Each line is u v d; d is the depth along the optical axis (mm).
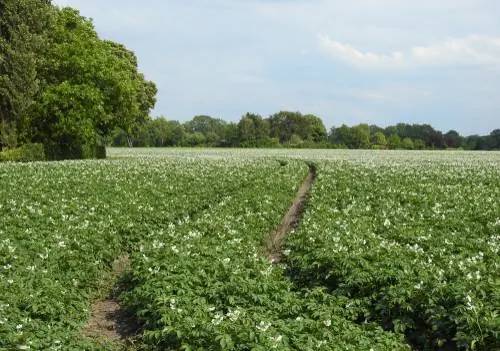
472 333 9570
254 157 64500
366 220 19547
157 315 10758
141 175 34781
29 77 48812
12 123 49406
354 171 39562
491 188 29594
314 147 134875
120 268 16281
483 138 146750
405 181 32281
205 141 154625
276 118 171750
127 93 58500
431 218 19469
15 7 48250
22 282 11680
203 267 13070
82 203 22859
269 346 8414
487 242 15453
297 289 13617
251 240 17828
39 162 44750
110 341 10719
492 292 10477
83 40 57250
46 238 15695
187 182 31812
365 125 170750
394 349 9266
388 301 11336
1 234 16062
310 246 15195
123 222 19406
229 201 24938
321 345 8555
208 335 9148
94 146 61406
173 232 16844
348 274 12758
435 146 153500
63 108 53906
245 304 11133
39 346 8938
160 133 153750
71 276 13258
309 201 25688
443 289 10867
